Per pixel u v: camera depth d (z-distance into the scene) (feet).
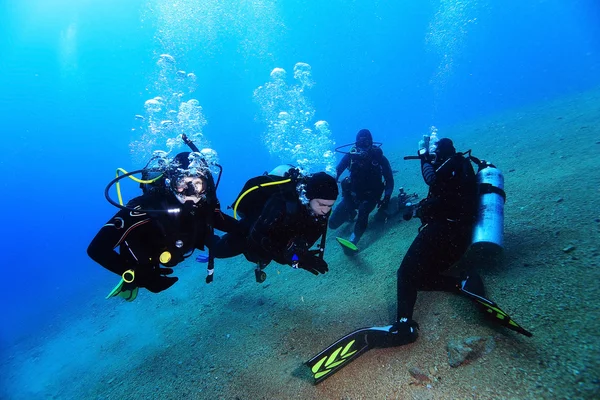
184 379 9.77
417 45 225.76
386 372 7.46
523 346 6.63
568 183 12.23
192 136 14.16
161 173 7.16
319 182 7.55
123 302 24.21
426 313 8.79
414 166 28.50
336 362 7.80
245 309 13.21
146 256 6.94
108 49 148.97
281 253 8.29
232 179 93.45
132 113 182.80
